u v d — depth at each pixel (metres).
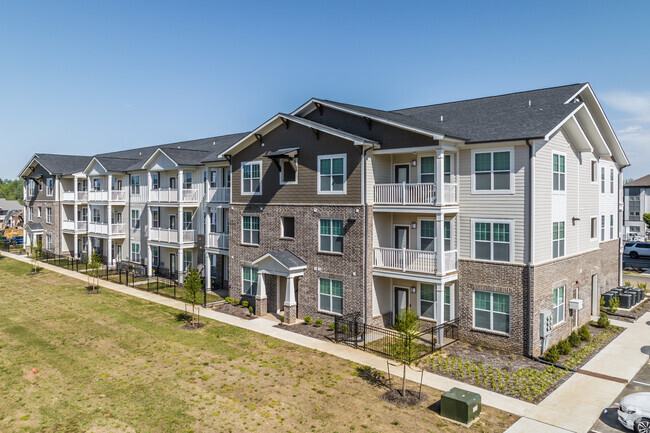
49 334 22.59
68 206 50.81
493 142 20.03
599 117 27.14
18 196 170.12
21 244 61.94
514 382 17.14
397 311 24.38
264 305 26.44
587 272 25.28
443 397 14.52
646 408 13.48
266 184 27.58
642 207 70.31
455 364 18.92
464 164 21.44
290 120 25.89
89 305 28.52
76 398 15.66
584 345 21.64
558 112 21.12
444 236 22.23
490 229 20.72
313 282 25.11
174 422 14.04
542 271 20.28
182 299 29.75
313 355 19.97
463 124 23.06
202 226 35.50
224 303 29.42
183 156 35.75
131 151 53.06
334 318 23.97
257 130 27.17
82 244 50.25
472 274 21.22
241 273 29.11
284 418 14.31
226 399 15.60
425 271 21.16
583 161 24.78
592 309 27.09
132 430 13.59
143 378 17.34
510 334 20.17
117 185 44.88
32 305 28.45
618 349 21.20
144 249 41.22
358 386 16.75
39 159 51.22
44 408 14.94
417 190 21.59
